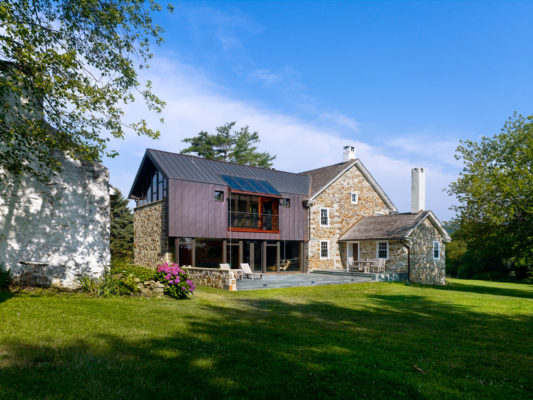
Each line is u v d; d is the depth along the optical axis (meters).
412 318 10.66
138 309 8.88
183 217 20.48
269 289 17.31
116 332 6.50
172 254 20.75
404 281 23.47
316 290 17.34
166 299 11.23
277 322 8.94
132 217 32.19
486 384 5.18
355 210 30.17
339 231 28.92
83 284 11.00
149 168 24.47
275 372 5.04
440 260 27.42
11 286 10.19
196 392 4.25
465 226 22.86
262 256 24.78
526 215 19.31
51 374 4.44
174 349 5.79
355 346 6.79
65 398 3.87
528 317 11.41
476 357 6.62
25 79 8.40
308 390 4.51
